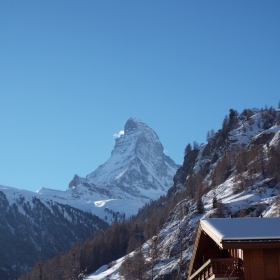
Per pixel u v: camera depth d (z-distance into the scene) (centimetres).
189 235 19338
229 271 4400
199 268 4906
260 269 4209
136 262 17538
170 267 16800
